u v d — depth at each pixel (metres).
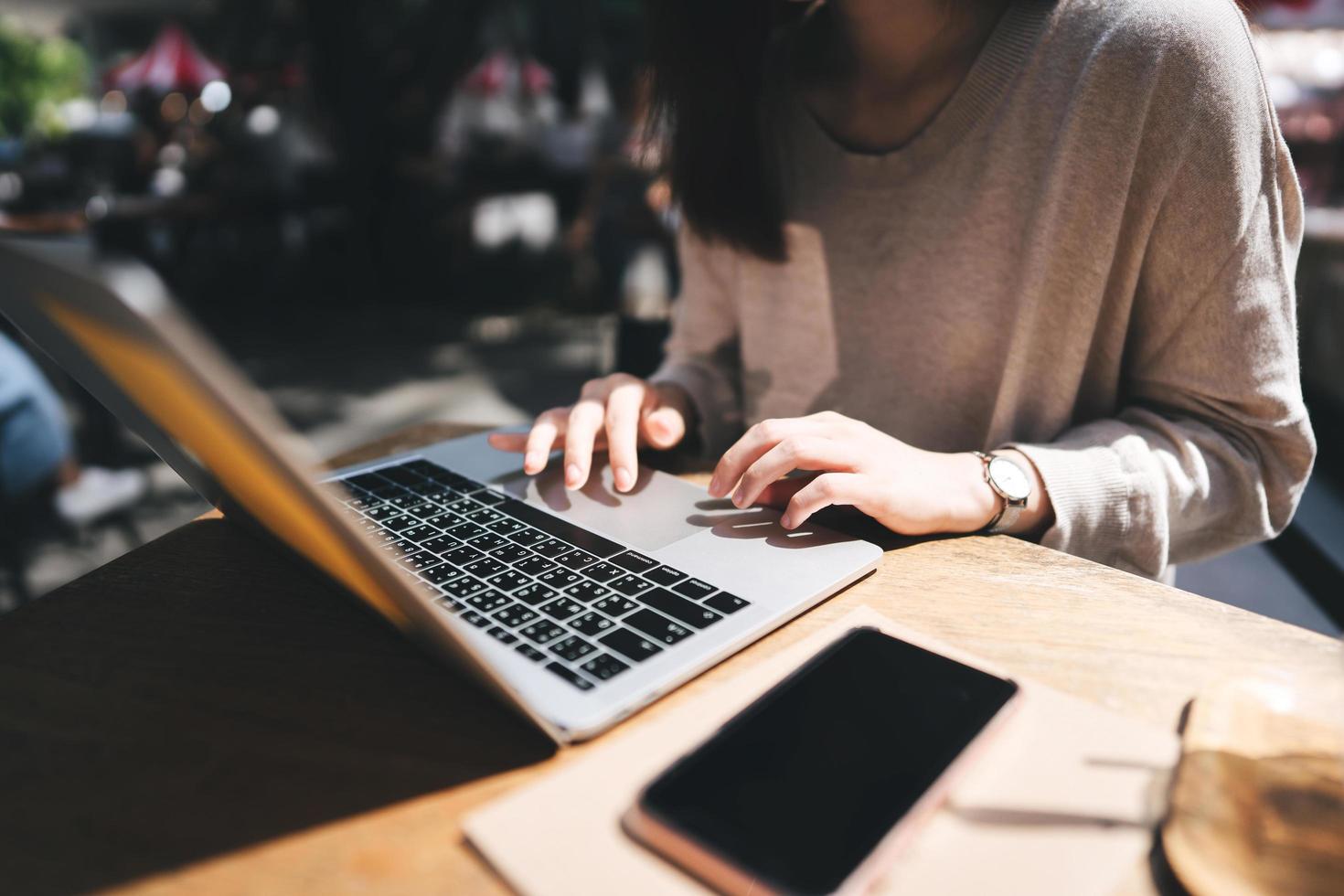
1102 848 0.34
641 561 0.59
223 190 5.81
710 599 0.54
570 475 0.69
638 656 0.48
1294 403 0.73
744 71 0.93
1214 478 0.73
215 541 0.66
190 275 6.27
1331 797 0.36
